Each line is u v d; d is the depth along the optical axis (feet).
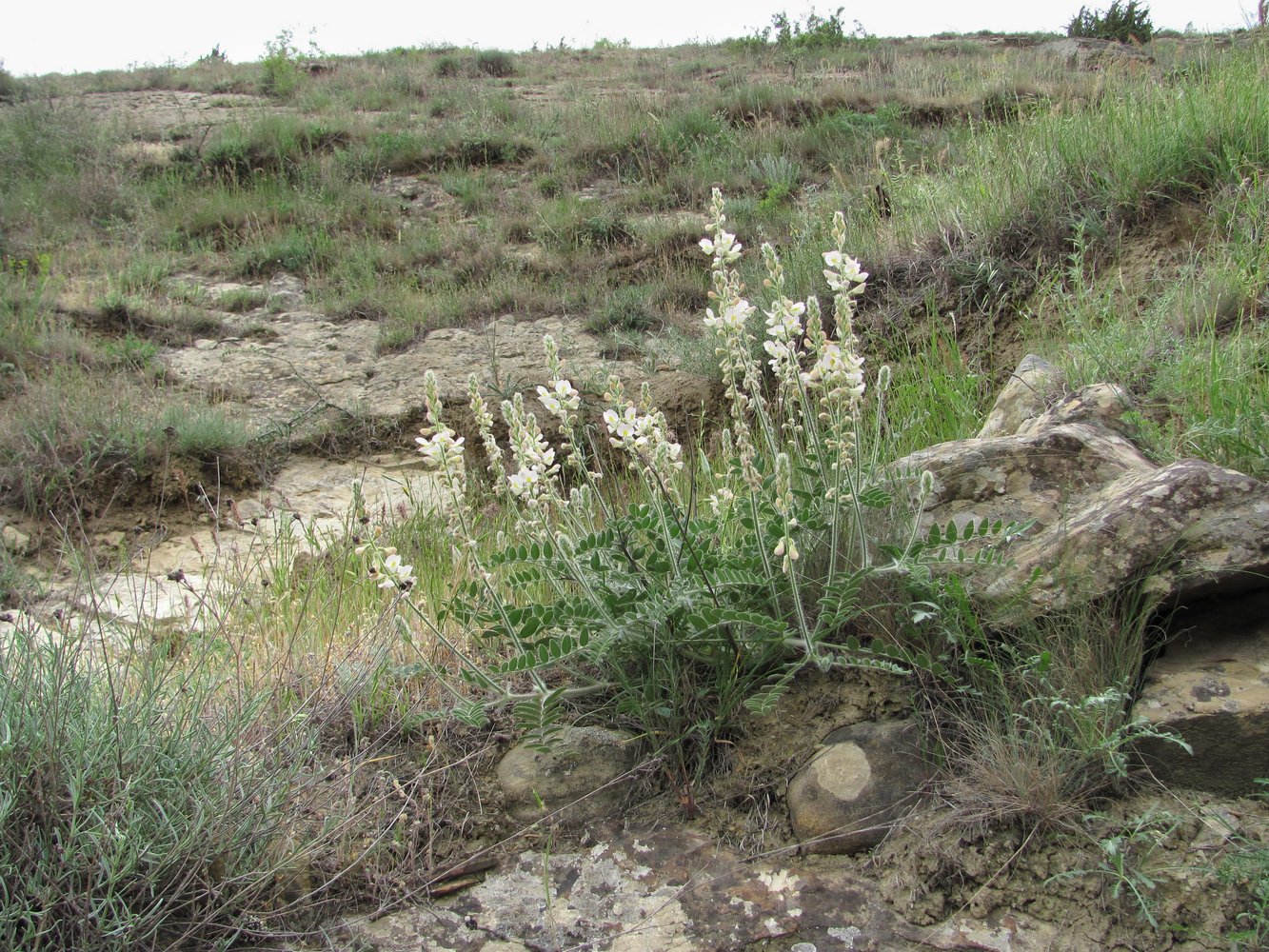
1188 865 7.47
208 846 7.70
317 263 31.27
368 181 38.93
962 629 9.01
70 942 7.16
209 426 20.18
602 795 9.07
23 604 10.43
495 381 22.18
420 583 12.93
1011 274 20.22
